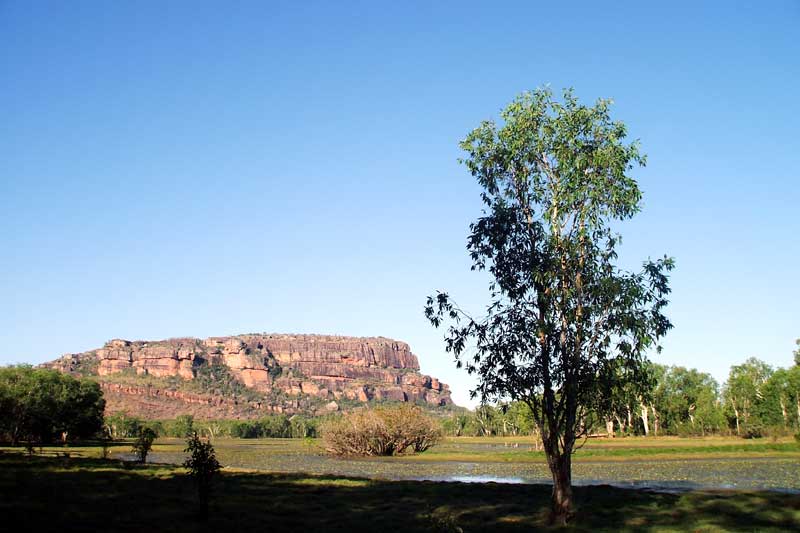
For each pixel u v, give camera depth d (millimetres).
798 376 128125
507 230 28578
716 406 153625
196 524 25000
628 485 48531
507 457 86562
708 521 27312
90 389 148875
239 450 127000
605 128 29766
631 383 28781
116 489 34688
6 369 130875
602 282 27156
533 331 27344
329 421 103500
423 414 105938
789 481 50406
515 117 30500
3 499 28422
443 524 23922
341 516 28656
